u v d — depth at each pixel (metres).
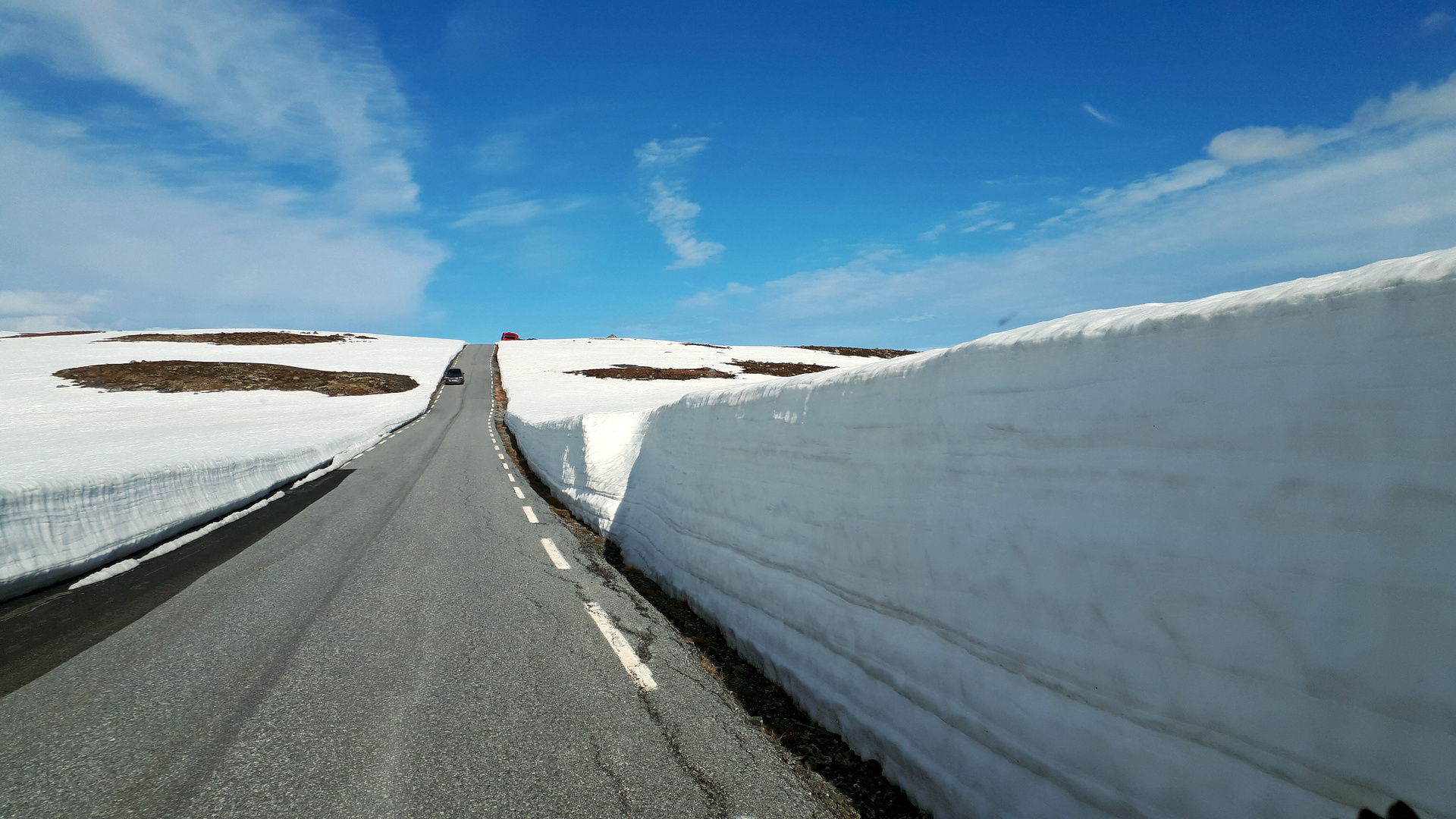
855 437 3.45
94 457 11.54
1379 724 1.40
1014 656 2.35
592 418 10.30
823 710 3.29
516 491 11.98
